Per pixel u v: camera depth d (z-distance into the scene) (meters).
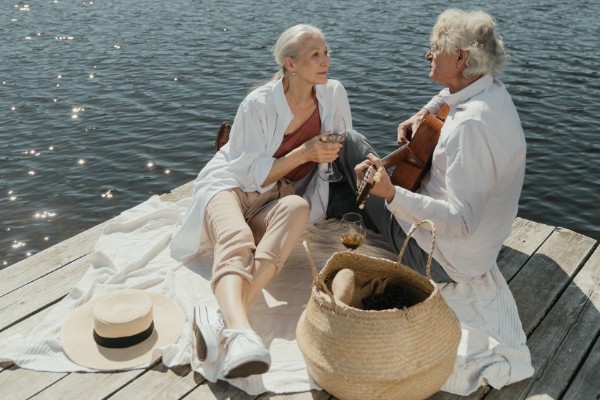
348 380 2.49
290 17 14.18
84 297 3.32
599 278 3.61
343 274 2.80
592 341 3.12
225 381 2.79
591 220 6.21
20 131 8.34
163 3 16.22
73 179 7.11
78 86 9.99
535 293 3.48
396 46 11.64
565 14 13.87
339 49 11.51
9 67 10.99
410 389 2.52
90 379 2.81
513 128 3.09
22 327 3.19
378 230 3.86
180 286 3.43
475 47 3.06
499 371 2.81
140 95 9.52
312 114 3.68
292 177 3.80
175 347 2.91
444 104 3.91
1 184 7.00
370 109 8.77
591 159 7.23
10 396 2.73
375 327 2.47
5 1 16.78
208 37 12.70
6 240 6.05
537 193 6.61
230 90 9.64
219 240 3.16
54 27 13.88
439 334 2.55
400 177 3.47
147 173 7.25
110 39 12.76
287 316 3.21
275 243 3.12
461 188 3.05
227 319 2.82
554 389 2.81
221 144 4.16
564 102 8.83
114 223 3.99
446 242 3.25
